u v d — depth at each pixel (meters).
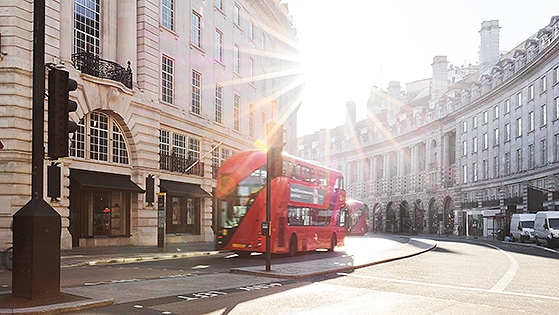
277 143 14.98
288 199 22.08
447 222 75.25
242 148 40.31
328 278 14.27
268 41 48.03
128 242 26.05
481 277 15.37
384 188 95.88
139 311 8.68
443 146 76.62
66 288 10.70
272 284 12.64
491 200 62.41
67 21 21.97
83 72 22.91
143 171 26.47
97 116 24.11
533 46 53.41
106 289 10.84
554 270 17.83
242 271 14.76
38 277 8.72
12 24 19.89
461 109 69.88
